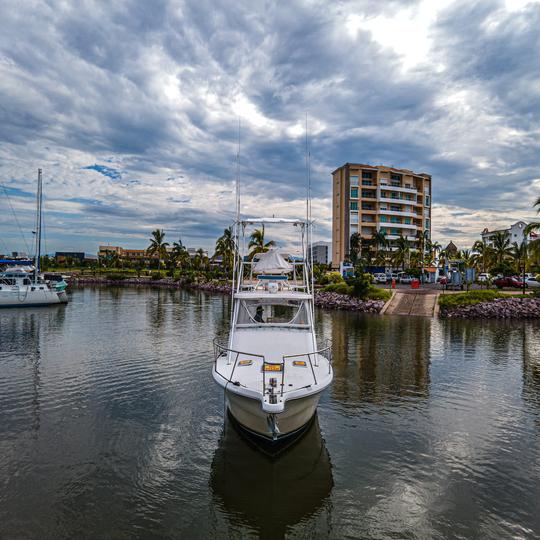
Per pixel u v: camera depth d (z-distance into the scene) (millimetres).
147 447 10922
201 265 103375
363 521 7977
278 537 7555
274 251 15320
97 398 14656
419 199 86938
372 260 76250
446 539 7469
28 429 12016
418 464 10062
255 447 10797
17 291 42844
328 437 11539
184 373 17891
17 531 7574
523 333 28281
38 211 47562
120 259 135750
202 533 7629
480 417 13008
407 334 27969
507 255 61188
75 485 9086
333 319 35625
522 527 7777
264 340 12953
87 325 31531
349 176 80375
